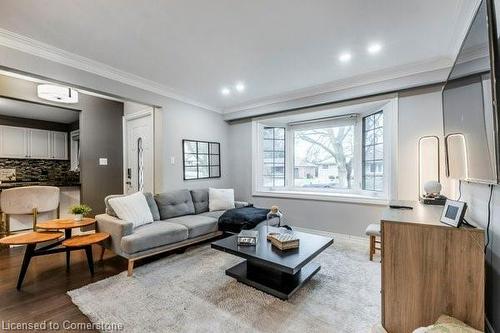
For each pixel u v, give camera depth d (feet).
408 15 6.44
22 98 10.82
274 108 13.91
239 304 6.50
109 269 8.79
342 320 5.87
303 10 6.20
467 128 5.43
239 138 16.19
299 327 5.60
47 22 6.67
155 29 7.04
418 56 8.77
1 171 17.92
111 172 14.93
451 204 4.91
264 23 6.76
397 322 4.94
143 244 8.51
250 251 7.22
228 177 16.62
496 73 3.86
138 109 14.37
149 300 6.70
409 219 5.17
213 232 11.38
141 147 14.51
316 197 13.03
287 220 14.15
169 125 13.00
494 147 3.98
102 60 9.10
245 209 12.46
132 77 10.69
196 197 13.32
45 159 19.72
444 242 4.60
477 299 4.41
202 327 5.60
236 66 9.66
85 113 13.78
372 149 12.16
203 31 7.15
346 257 9.78
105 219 9.32
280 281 7.27
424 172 9.65
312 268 8.26
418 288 4.79
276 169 15.71
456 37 7.46
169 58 8.94
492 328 4.91
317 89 12.16
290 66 9.63
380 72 10.11
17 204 11.25
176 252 10.57
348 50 8.34
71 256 10.09
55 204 12.32
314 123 14.61
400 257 4.90
